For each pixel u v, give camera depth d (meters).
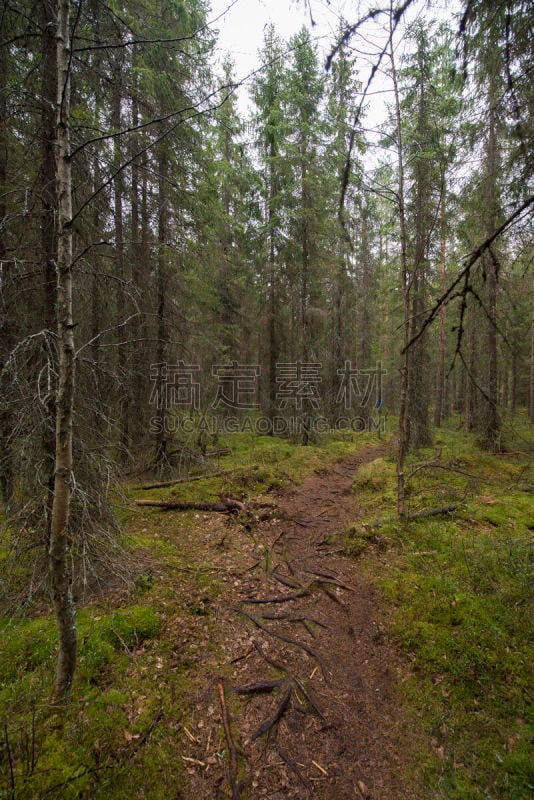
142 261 7.13
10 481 3.70
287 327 16.98
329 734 2.98
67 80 2.57
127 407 7.59
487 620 3.84
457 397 26.50
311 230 13.48
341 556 5.85
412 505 7.49
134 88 5.91
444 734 2.87
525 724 2.83
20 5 4.25
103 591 4.50
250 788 2.57
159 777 2.55
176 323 8.92
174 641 3.86
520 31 3.29
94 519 4.05
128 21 5.66
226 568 5.46
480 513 6.71
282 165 13.01
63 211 2.60
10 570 3.73
